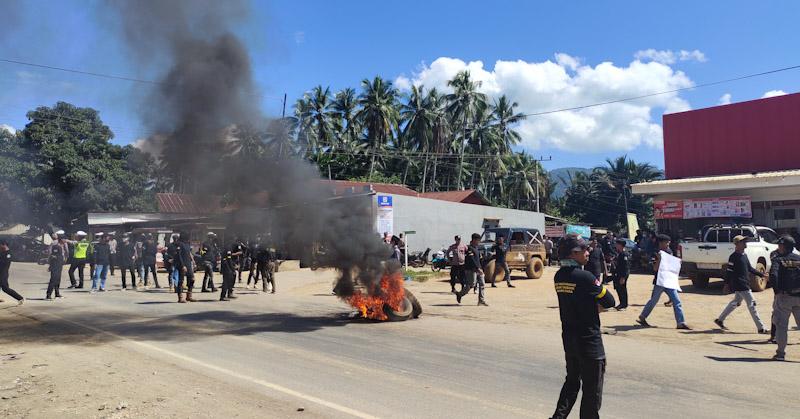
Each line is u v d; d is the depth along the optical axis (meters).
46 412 5.12
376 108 54.19
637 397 5.70
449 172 62.62
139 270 18.97
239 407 5.26
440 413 5.16
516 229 20.94
